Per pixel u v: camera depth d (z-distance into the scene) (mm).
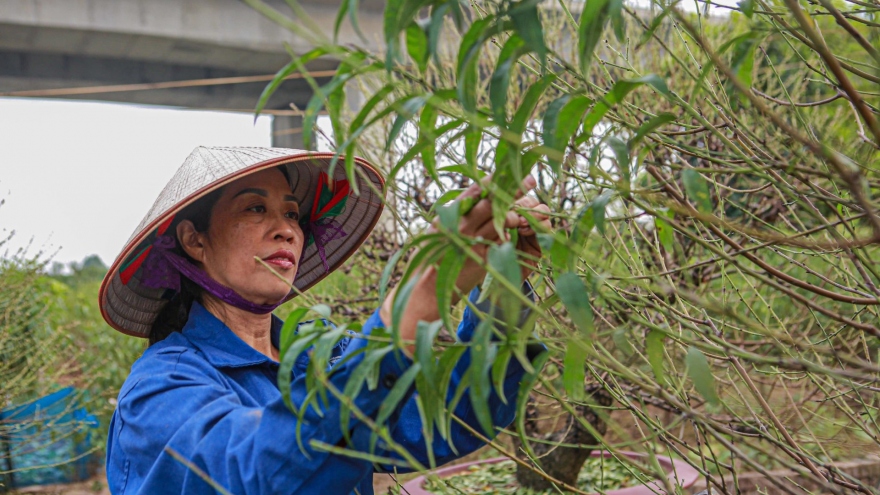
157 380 1245
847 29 698
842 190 1049
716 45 2287
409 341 781
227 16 6121
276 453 917
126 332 1659
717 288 2658
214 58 6570
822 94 2664
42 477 5215
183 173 1476
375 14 5605
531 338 764
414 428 1241
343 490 919
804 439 1307
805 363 685
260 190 1436
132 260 1507
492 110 649
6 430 4473
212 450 1026
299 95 7305
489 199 796
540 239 735
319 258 1838
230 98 7238
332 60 6422
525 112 663
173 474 1079
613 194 730
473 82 637
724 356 1052
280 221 1447
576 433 2758
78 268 7836
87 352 5602
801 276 2479
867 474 2336
